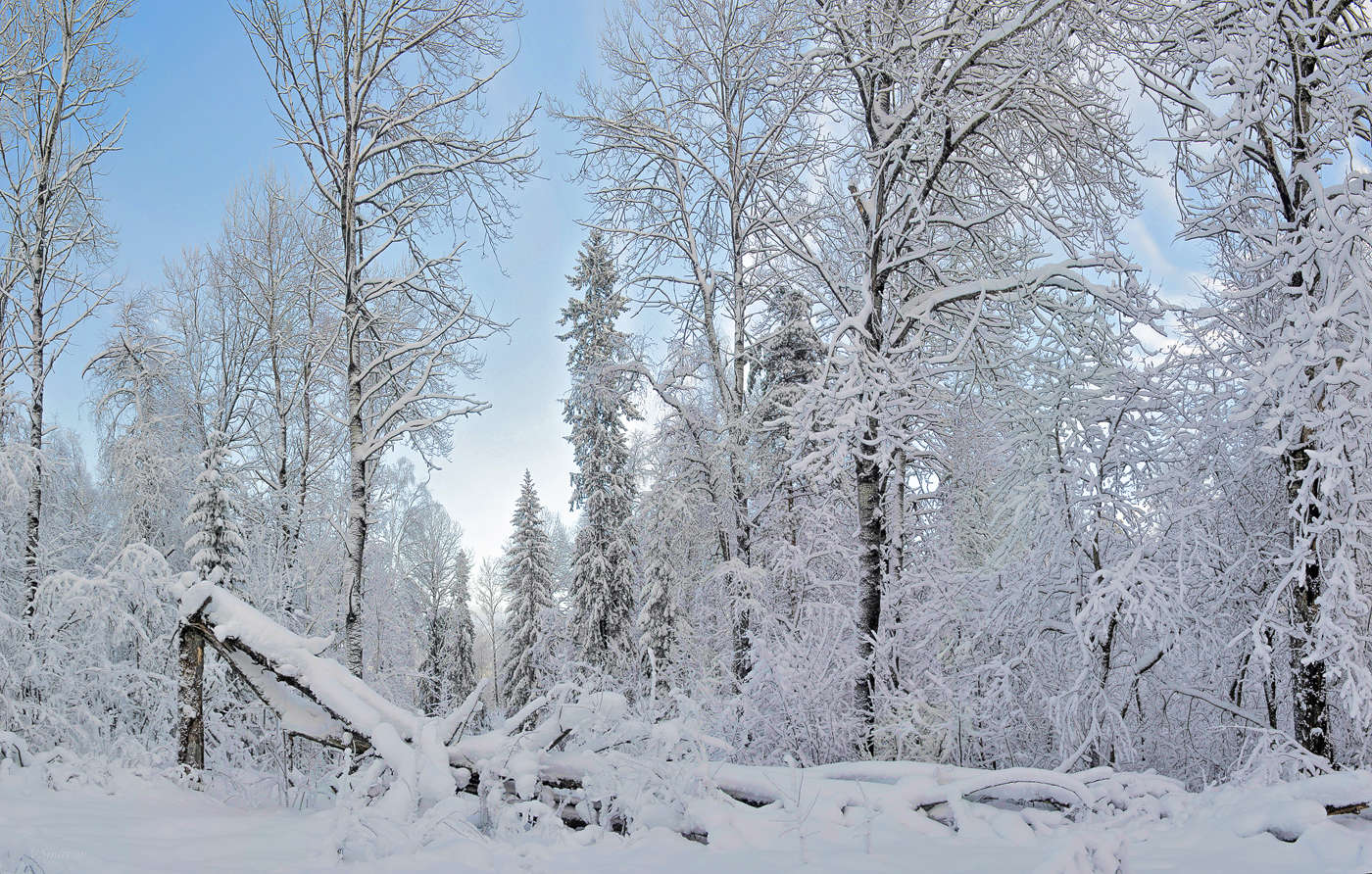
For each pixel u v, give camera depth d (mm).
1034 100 9992
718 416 15102
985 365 10977
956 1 9703
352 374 12695
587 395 16062
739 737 8953
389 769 5793
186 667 6617
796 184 14375
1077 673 9109
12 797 5117
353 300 12836
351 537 12109
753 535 14547
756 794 5320
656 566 20562
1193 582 8609
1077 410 9406
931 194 11367
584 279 22219
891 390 9750
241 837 4504
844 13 10055
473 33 13430
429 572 38094
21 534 11812
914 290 12188
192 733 6602
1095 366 9805
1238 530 9227
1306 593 7465
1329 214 7262
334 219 13609
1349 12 8211
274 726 9789
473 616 52844
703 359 14625
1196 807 4887
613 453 23672
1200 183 8781
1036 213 10305
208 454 12688
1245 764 6953
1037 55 9461
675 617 20641
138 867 3600
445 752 5484
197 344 20078
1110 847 3627
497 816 5148
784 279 14609
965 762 9273
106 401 16125
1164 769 9625
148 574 10164
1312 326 7047
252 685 6562
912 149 10367
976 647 10703
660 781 5227
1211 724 9359
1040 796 5008
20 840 3789
